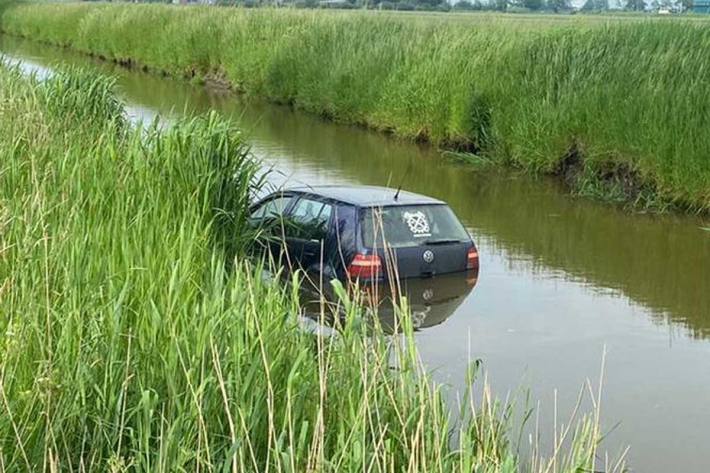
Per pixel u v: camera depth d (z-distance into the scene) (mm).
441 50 28391
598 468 7984
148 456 5688
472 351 10391
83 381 6133
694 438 8531
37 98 16625
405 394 6547
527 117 22656
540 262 14430
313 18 38625
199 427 5727
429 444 6031
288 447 5781
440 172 22812
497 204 19109
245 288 8227
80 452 5945
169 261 8289
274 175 21344
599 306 12188
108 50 56375
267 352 6648
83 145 13297
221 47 43125
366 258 11445
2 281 7793
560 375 9820
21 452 5582
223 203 11719
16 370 6273
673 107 19016
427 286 11914
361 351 6898
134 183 10859
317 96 33500
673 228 17188
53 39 68250
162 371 6520
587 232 16719
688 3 49312
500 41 26969
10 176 11078
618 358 10328
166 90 40719
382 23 34625
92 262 8078
